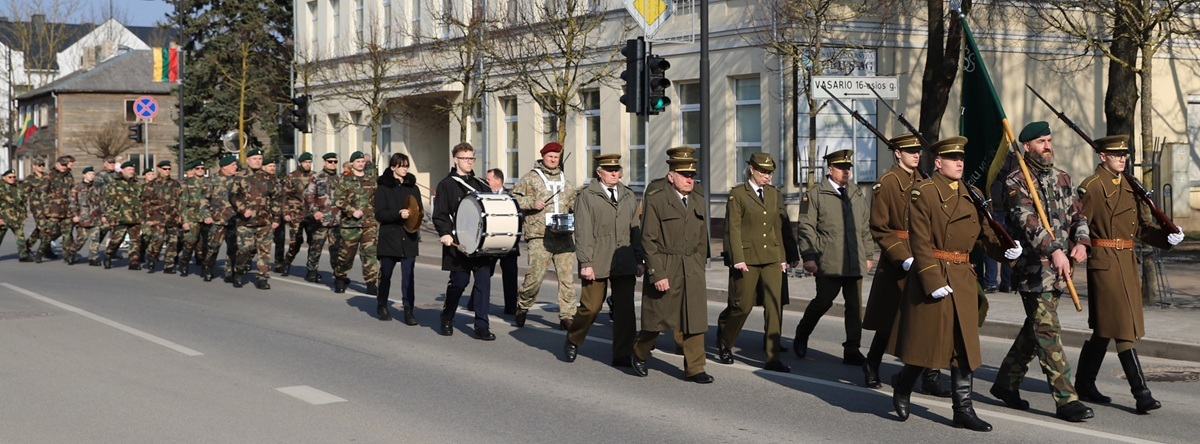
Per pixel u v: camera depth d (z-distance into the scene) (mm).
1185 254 21500
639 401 8742
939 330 7625
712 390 9203
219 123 46750
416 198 13250
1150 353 11125
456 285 12117
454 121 33219
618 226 10344
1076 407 7938
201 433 7609
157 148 71062
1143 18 15570
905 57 25344
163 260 23562
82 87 69688
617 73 27250
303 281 18500
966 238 7695
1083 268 18375
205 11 46812
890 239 8211
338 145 39125
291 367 10258
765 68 24281
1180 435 7562
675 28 26297
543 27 25625
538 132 29641
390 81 32688
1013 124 27500
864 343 11914
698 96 26266
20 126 78188
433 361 10617
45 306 14984
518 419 8086
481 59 27172
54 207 22672
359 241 16406
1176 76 29656
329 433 7629
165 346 11469
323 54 39062
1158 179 22984
